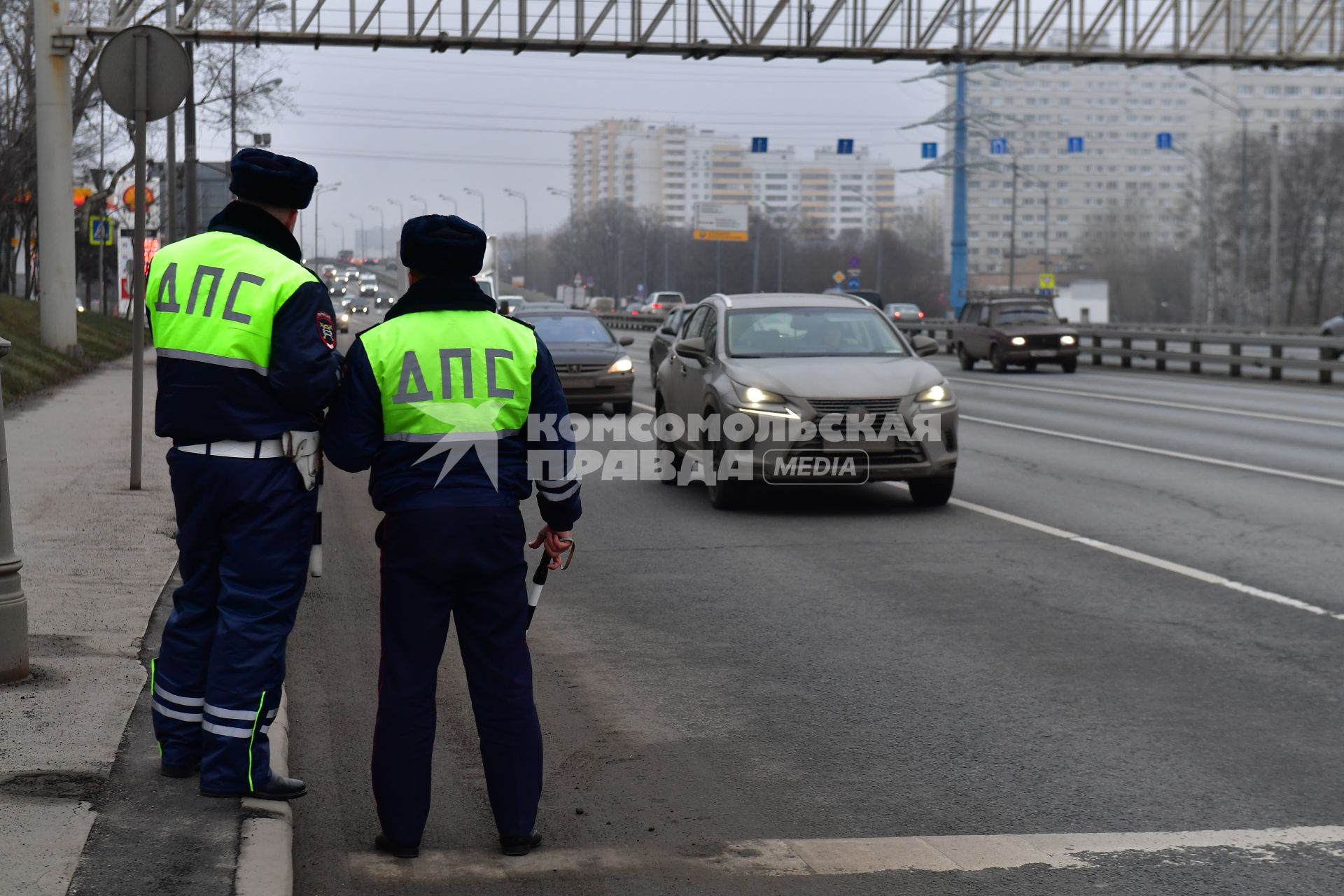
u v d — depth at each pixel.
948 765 7.34
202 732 6.27
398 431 5.84
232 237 6.08
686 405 18.06
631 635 10.32
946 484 16.55
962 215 103.94
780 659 9.61
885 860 6.04
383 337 5.86
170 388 6.03
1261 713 8.28
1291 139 138.62
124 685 7.61
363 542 14.28
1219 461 21.19
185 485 6.05
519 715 6.03
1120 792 6.93
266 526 6.04
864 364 16.72
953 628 10.50
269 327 5.94
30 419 23.31
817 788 6.98
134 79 14.20
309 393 5.90
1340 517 15.73
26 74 50.06
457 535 5.79
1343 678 9.06
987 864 6.00
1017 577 12.45
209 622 6.25
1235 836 6.33
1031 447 23.25
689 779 7.12
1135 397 34.78
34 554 11.58
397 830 5.98
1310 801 6.80
